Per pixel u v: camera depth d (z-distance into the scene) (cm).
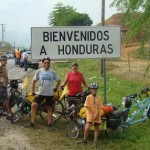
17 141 1078
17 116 1284
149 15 1316
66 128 1154
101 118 1101
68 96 1252
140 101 1306
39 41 1234
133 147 1033
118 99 1803
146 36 1367
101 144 1062
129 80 2725
